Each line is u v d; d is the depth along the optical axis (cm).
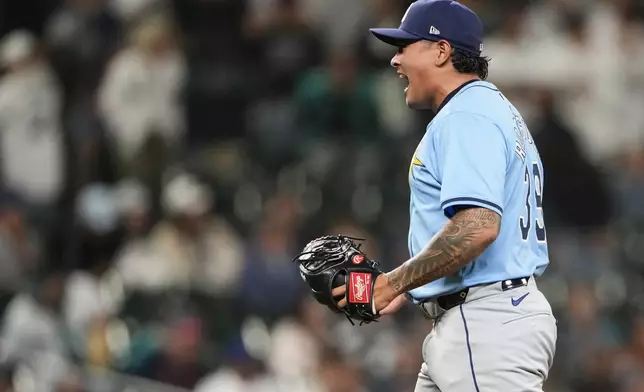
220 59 5028
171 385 3494
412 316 3862
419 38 1725
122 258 3988
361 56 4700
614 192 4500
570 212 4288
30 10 5125
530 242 1697
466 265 1670
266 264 3941
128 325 3731
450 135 1652
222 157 4703
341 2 4953
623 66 4825
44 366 3356
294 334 3688
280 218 4031
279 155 4559
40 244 4038
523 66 4688
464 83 1717
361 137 4475
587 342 3919
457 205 1612
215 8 5069
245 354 3494
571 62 4734
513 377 1642
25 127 4262
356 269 1667
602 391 3834
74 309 3716
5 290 3634
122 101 4484
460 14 1720
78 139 4372
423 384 1784
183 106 4766
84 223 4059
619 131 4781
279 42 4966
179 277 3897
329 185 4297
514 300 1661
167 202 4078
